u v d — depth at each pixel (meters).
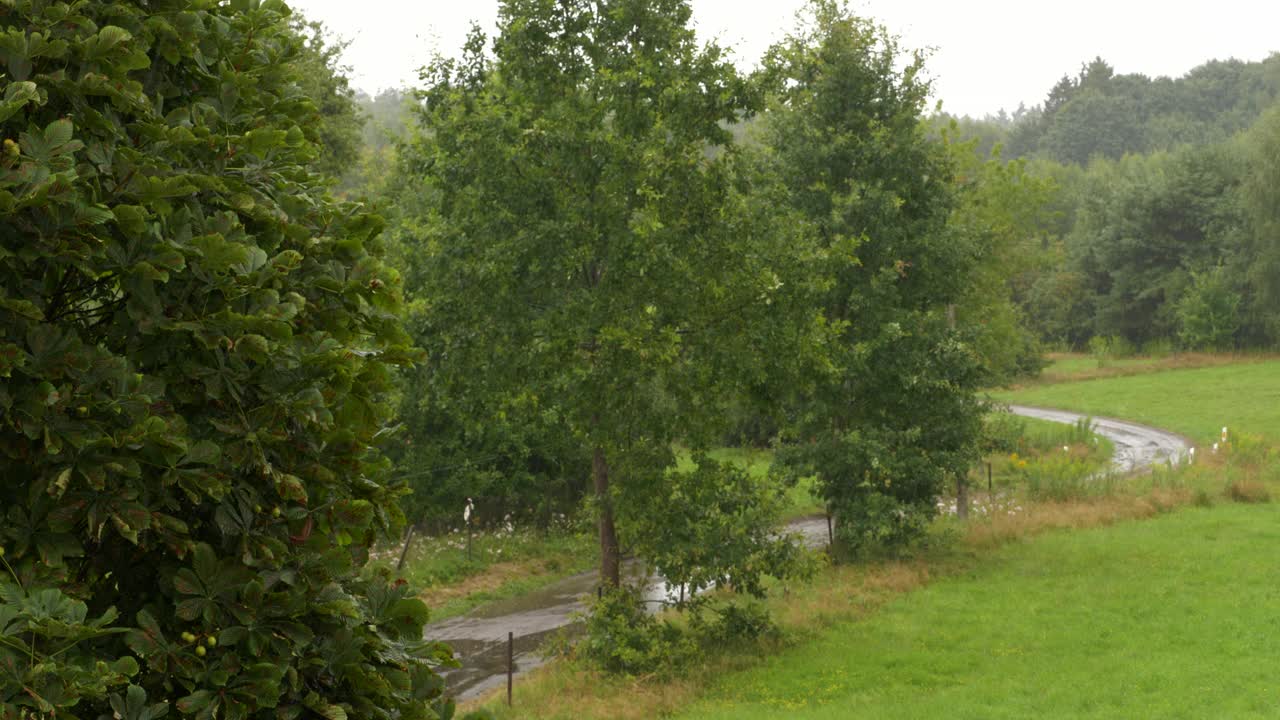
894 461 29.00
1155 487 39.97
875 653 22.20
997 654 21.73
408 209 32.94
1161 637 22.06
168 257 4.46
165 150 4.83
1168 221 102.75
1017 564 29.81
